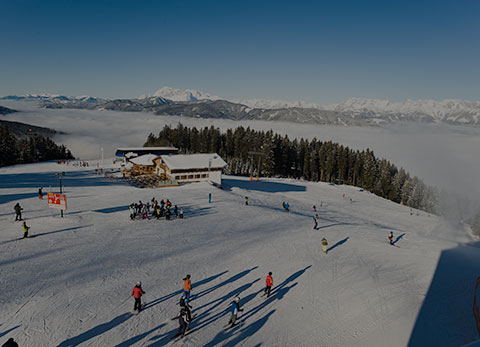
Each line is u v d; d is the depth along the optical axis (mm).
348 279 20344
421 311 16656
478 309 16938
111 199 40094
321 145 134500
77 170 78750
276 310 16375
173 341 13320
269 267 21688
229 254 23609
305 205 54594
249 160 112500
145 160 69500
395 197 104688
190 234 27953
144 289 17234
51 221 28047
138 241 24922
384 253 26172
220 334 14109
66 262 19812
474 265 24375
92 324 13891
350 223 42344
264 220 36125
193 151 127188
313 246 26906
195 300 16766
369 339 14352
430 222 54500
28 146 107438
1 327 13188
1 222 26906
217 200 45750
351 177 121125
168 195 46031
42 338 12734
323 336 14445
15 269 18266
